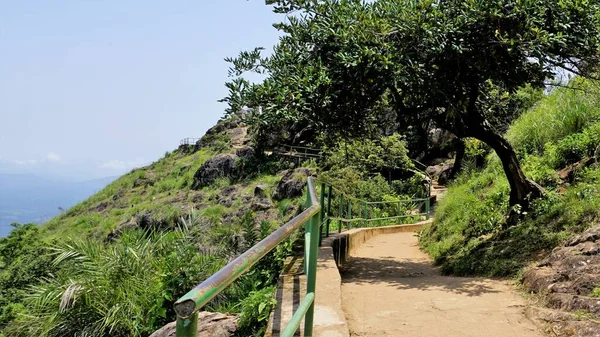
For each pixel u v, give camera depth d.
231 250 8.22
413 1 8.05
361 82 8.13
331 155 22.12
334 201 16.08
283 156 36.22
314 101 8.02
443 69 8.66
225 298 6.64
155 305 6.87
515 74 8.77
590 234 6.19
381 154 24.48
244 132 48.38
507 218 9.43
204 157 46.44
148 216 36.06
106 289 7.27
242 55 8.66
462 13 7.91
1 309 16.27
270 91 7.87
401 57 7.80
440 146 31.52
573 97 12.75
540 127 12.97
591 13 8.27
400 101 9.51
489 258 7.87
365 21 7.87
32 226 28.75
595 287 4.87
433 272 8.88
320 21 8.41
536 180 10.12
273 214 29.33
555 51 8.29
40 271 17.16
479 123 9.52
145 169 55.53
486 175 14.25
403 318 5.16
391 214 21.16
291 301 4.70
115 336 7.05
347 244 10.59
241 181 36.56
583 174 9.15
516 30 8.02
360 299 6.03
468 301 5.74
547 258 6.30
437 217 13.85
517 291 6.04
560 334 4.34
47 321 7.23
